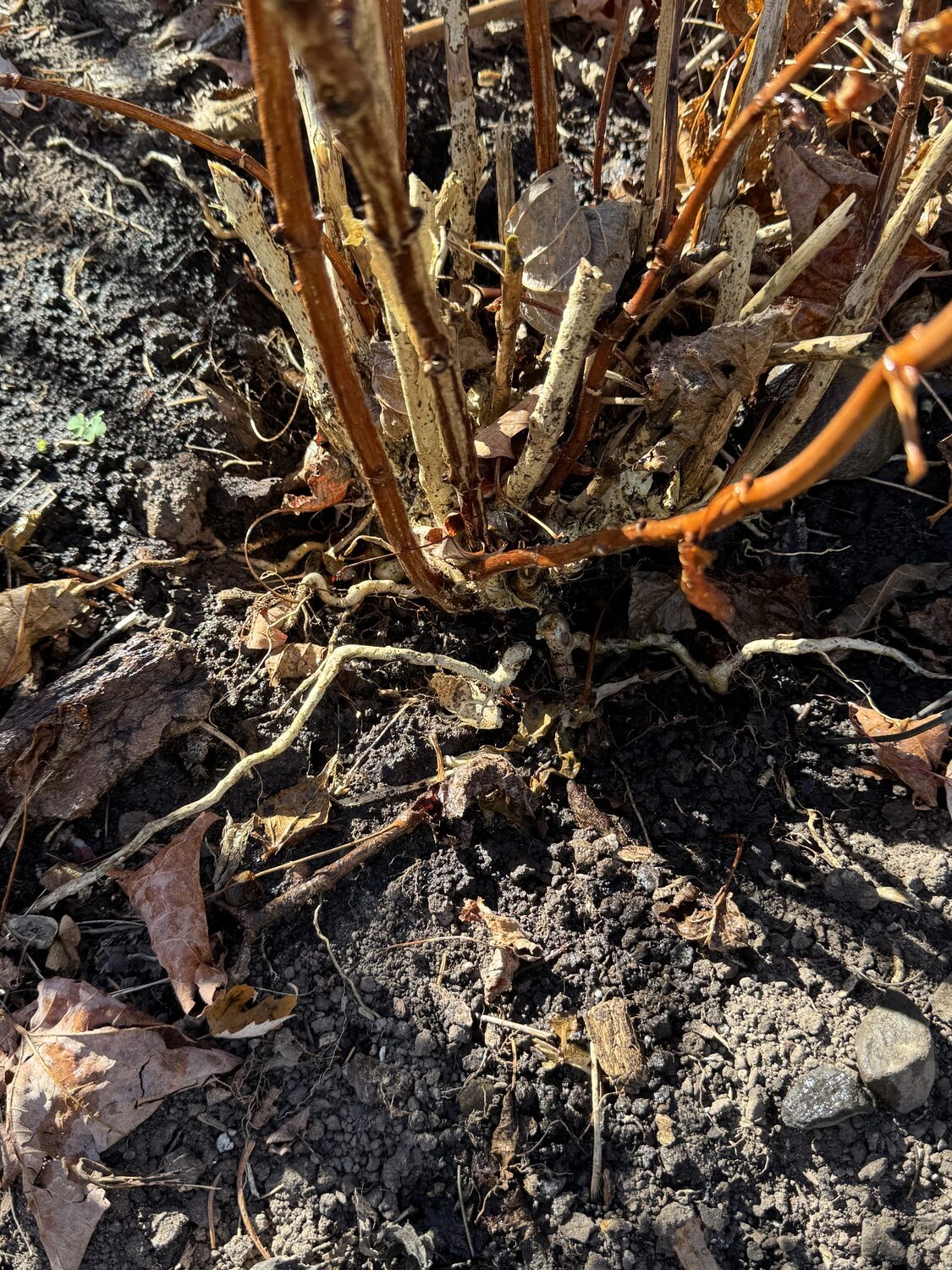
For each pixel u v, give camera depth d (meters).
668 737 0.40
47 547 0.40
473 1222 0.33
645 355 0.37
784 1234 0.33
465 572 0.35
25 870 0.36
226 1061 0.34
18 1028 0.34
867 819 0.39
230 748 0.39
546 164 0.36
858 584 0.43
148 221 0.44
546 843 0.38
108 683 0.37
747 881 0.38
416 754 0.39
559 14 0.48
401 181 0.19
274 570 0.42
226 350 0.44
